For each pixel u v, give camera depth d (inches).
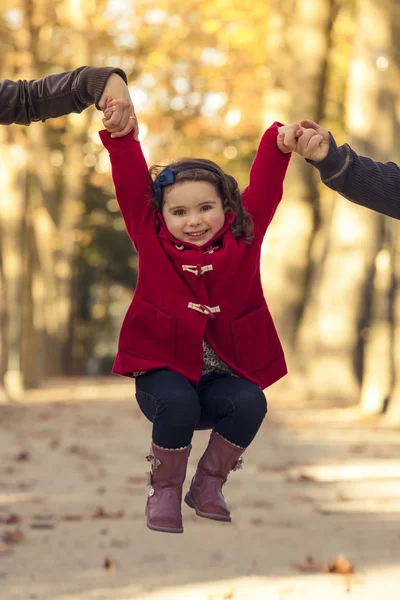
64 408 928.9
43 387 1363.2
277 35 1078.4
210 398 186.2
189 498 188.9
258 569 302.8
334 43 1108.5
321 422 741.3
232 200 182.9
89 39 1299.2
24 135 1088.8
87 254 2000.5
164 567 306.3
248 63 1213.7
